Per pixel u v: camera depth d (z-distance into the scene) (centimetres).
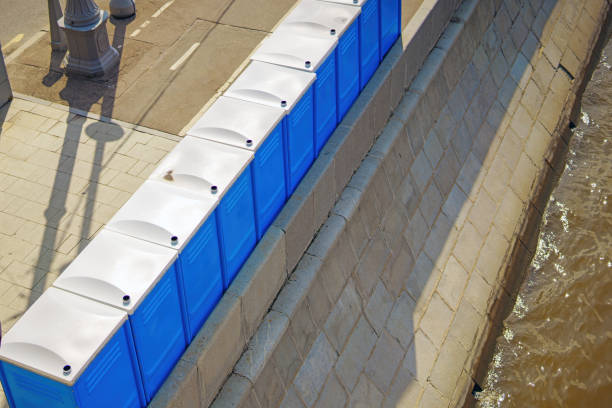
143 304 875
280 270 1208
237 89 1165
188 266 963
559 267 1897
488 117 2042
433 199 1714
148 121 1517
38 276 1181
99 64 1617
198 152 1048
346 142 1373
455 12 1975
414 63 1692
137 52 1716
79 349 799
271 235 1174
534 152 2134
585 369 1673
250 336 1146
